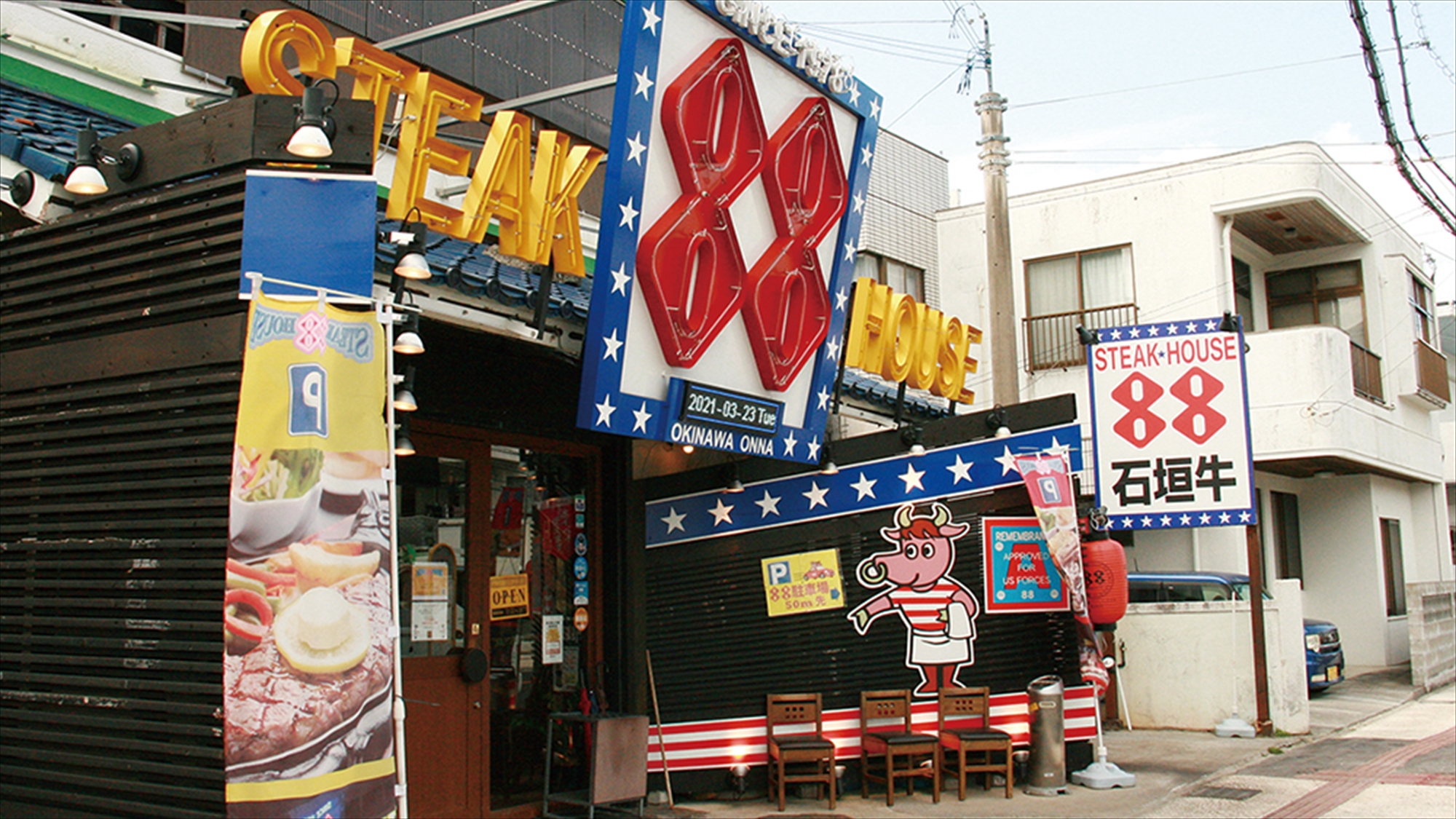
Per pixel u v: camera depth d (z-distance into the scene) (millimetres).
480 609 7234
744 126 7195
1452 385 27078
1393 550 19812
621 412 6402
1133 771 9578
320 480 4180
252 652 3971
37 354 4887
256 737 3934
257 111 4414
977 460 9102
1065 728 9234
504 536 7535
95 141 4734
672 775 8250
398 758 4277
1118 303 17219
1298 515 19266
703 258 6875
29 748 4570
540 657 7742
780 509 8766
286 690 4004
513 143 5840
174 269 4496
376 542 4312
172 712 4203
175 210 4559
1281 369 15922
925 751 8281
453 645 7070
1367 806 8047
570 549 8078
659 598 8555
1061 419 9086
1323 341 15719
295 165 4418
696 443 6926
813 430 8047
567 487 8125
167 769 4156
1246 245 18375
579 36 11383
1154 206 17078
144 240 4613
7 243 5109
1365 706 13688
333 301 4336
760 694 8492
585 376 6262
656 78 6461
